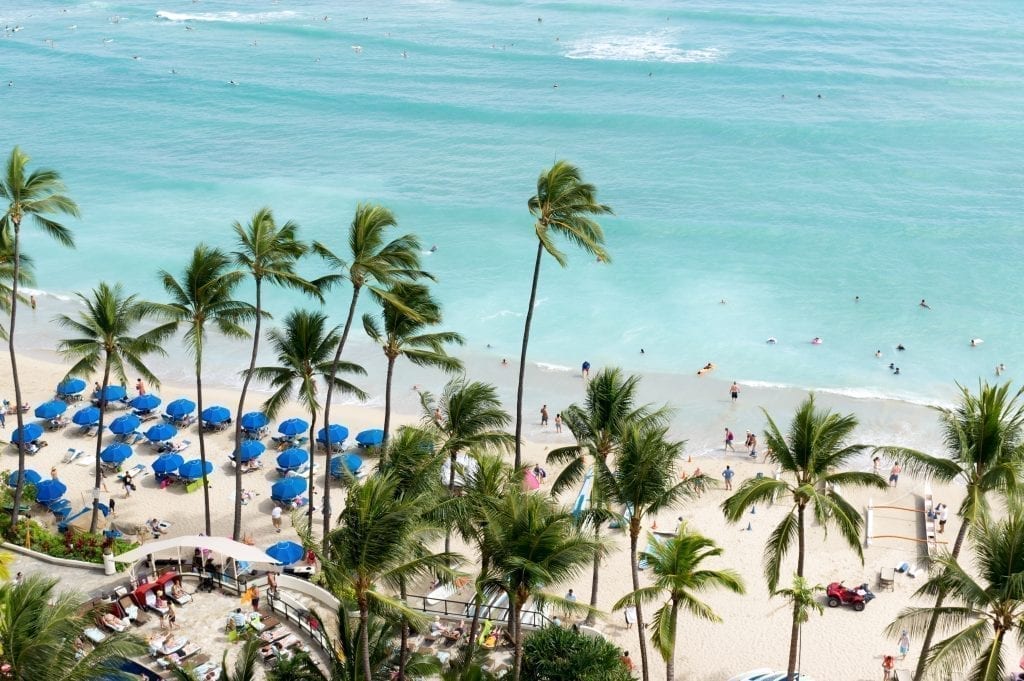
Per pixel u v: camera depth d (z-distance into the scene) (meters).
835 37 158.88
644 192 100.38
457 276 83.69
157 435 55.78
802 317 75.00
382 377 69.12
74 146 118.75
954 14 175.00
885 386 65.25
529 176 106.19
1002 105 124.12
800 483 33.72
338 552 24.95
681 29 167.25
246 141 120.19
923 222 91.19
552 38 164.00
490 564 33.09
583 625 40.31
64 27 184.00
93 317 47.75
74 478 53.62
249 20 186.12
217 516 50.66
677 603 31.36
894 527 49.19
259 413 58.59
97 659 25.30
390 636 29.92
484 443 38.47
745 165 107.12
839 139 113.62
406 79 143.00
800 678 36.16
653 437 33.91
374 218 43.34
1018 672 37.75
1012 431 33.19
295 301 81.50
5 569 32.47
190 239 91.75
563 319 76.06
